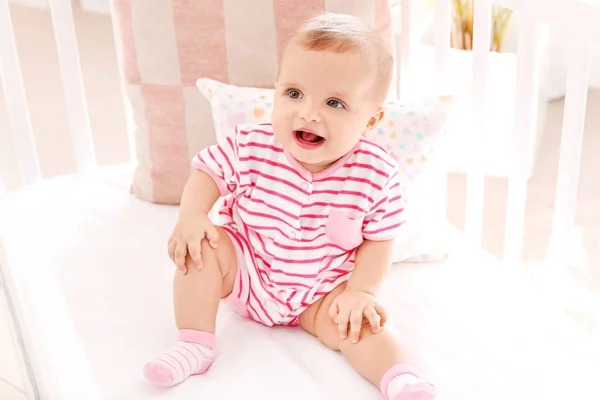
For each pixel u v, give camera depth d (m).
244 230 1.08
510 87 1.94
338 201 1.04
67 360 0.74
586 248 1.81
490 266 1.21
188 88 1.33
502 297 1.11
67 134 2.26
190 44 1.30
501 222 1.92
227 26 1.29
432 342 1.01
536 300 1.11
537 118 2.21
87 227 1.31
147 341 1.01
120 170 1.57
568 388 0.92
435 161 1.22
